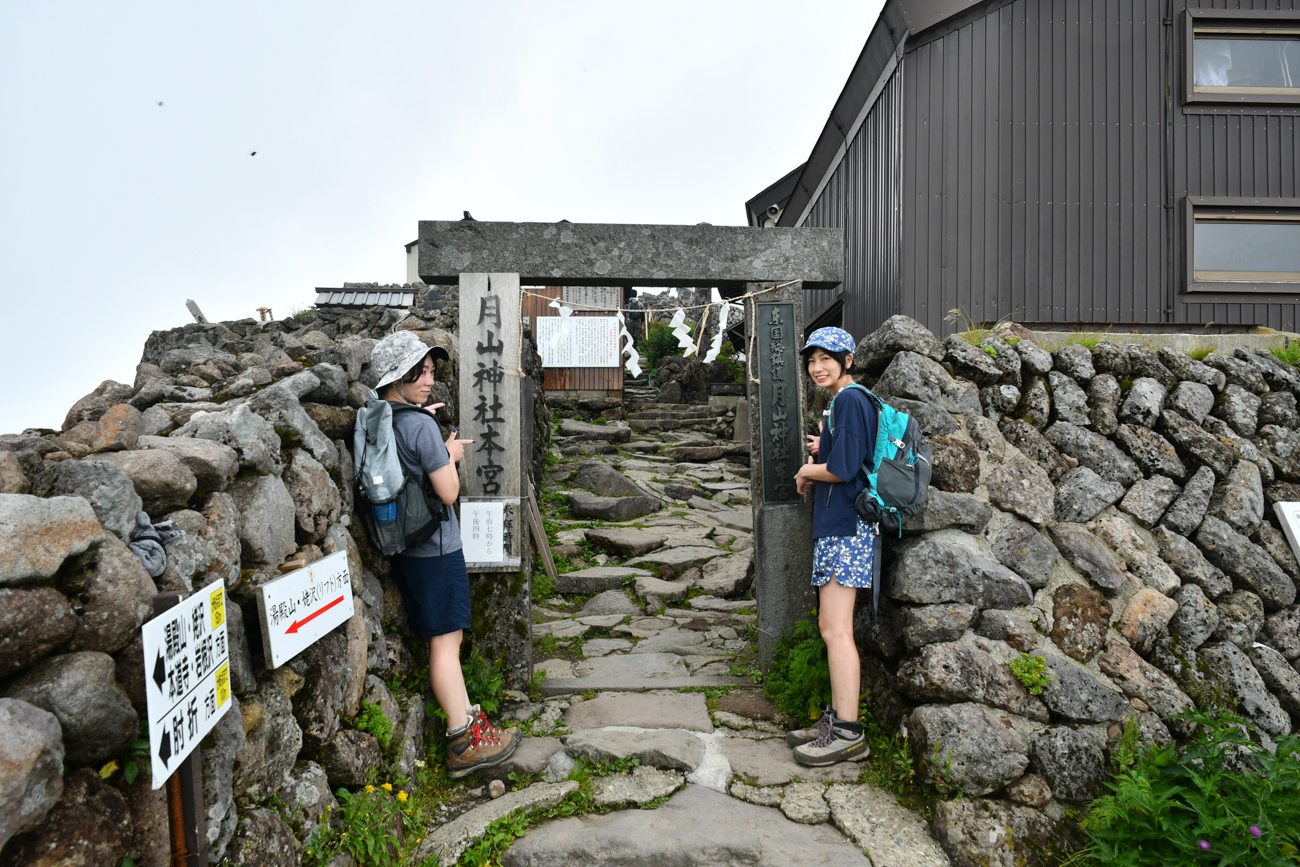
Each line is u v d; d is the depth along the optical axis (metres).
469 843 2.69
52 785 1.22
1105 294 6.11
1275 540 3.58
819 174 9.12
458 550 3.18
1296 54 6.18
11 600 1.23
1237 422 3.82
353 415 3.02
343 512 2.82
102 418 1.92
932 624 3.13
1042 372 3.77
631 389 15.31
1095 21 6.11
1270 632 3.47
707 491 9.04
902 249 6.09
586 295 12.87
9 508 1.27
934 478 3.40
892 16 6.09
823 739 3.19
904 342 3.67
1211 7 6.05
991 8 6.06
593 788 3.04
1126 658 3.24
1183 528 3.54
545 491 8.58
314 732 2.28
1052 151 6.11
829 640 3.22
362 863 2.36
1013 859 2.65
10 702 1.20
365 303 13.45
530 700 3.89
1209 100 6.08
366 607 2.89
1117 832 2.69
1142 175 6.13
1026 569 3.33
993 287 6.09
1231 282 6.11
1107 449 3.62
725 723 3.60
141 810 1.50
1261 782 2.72
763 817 2.88
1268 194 6.12
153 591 1.55
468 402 3.94
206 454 1.93
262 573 2.07
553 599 5.83
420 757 3.10
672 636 4.97
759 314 4.21
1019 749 2.88
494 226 4.14
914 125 6.11
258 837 1.88
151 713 1.35
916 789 2.98
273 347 3.61
